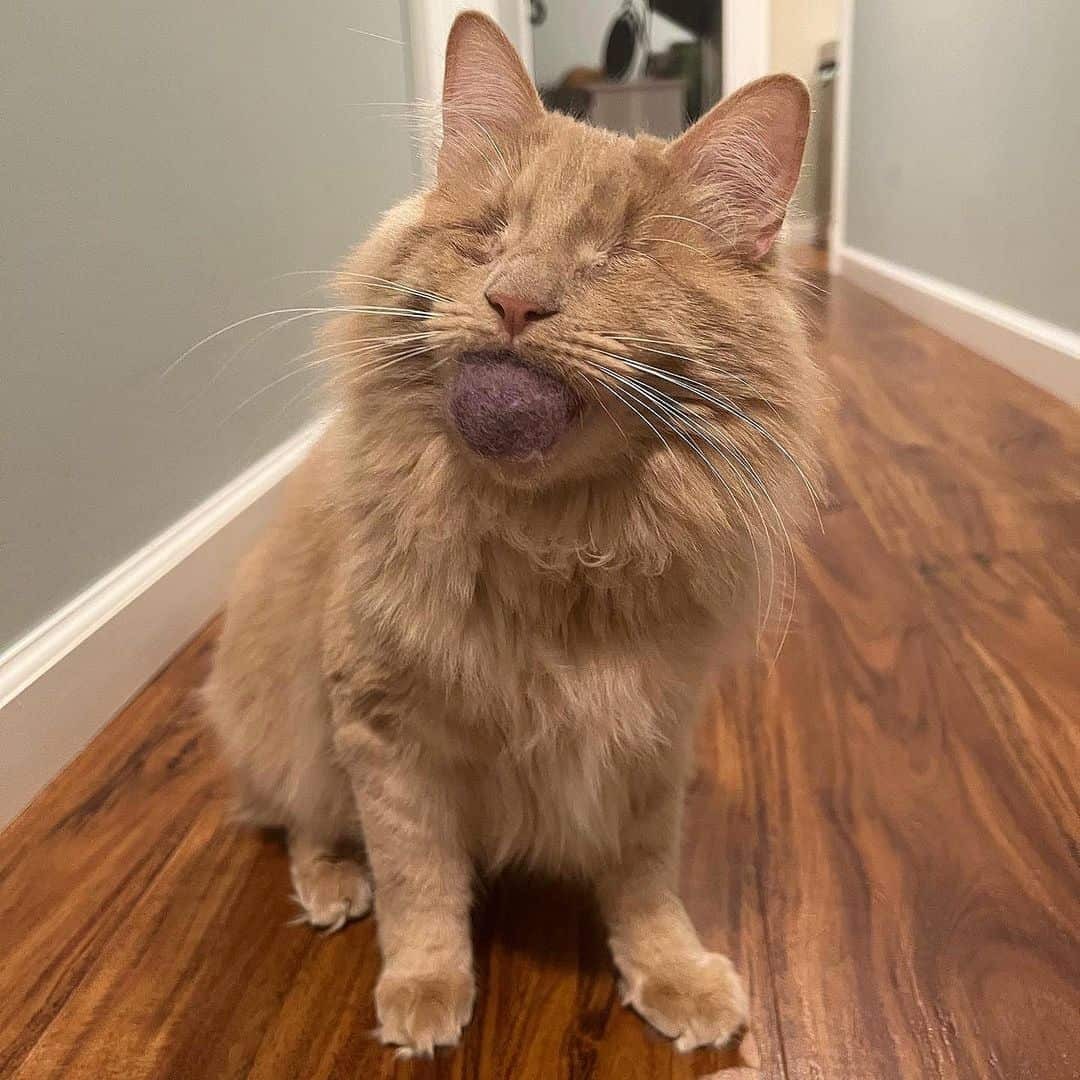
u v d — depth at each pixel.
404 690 0.36
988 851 0.45
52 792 0.50
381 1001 0.38
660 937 0.39
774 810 0.48
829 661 0.61
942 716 0.55
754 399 0.33
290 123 0.74
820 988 0.39
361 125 0.87
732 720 0.55
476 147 0.35
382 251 0.35
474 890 0.44
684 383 0.31
